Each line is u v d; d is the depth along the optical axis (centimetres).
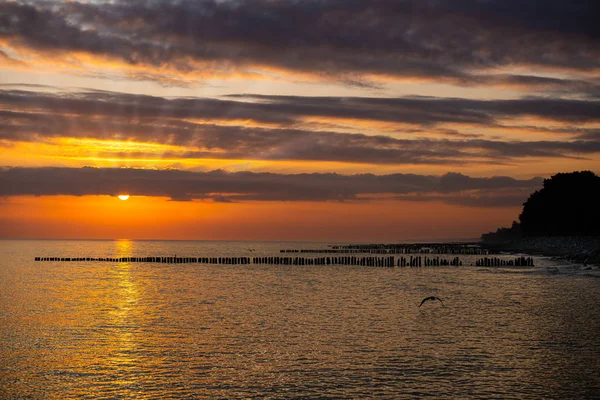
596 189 14900
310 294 5919
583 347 3200
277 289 6462
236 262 11769
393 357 2994
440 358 2966
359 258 13375
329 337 3512
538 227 16775
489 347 3212
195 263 11725
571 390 2448
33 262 12256
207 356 3038
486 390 2453
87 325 3953
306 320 4159
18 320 4159
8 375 2692
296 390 2469
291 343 3344
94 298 5584
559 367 2788
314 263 11312
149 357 3012
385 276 8231
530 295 5569
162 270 9712
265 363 2892
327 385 2531
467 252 15762
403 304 5041
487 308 4700
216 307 4897
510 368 2775
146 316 4366
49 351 3148
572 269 8750
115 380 2617
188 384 2558
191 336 3559
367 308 4800
